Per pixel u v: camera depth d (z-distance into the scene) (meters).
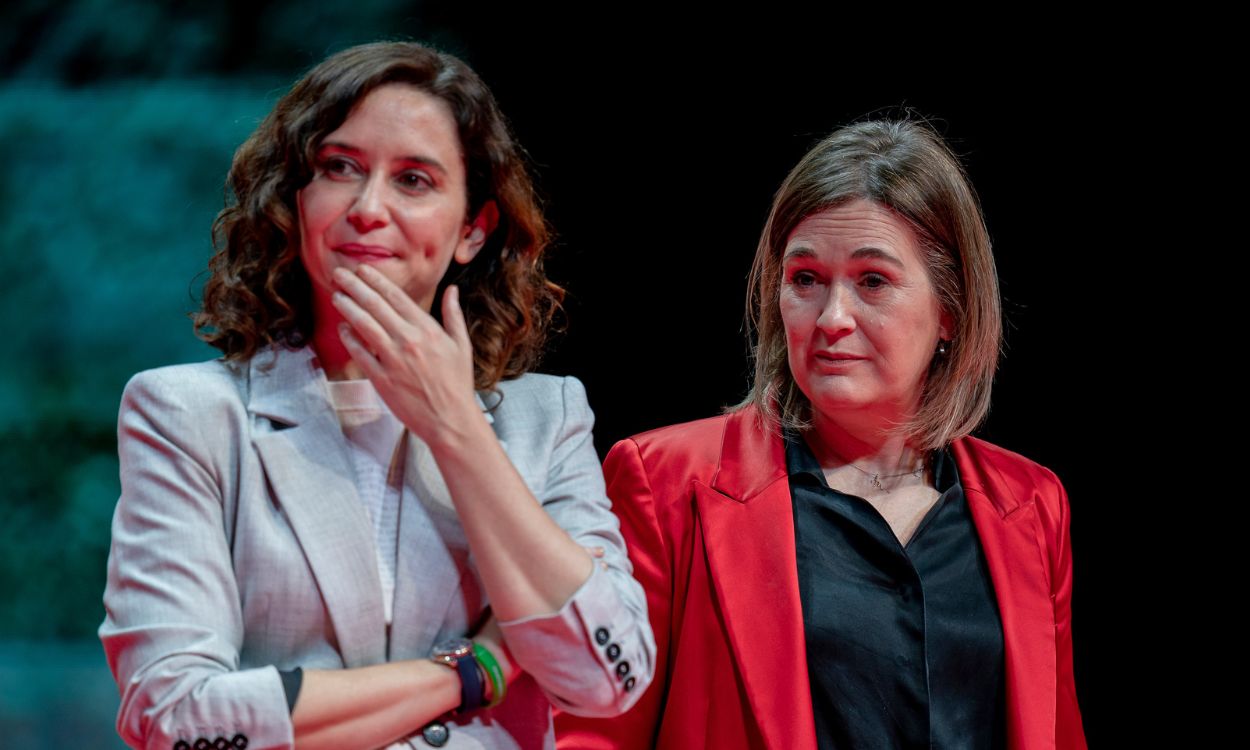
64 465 26.28
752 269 7.07
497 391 5.52
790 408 6.79
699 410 15.71
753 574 6.29
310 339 5.28
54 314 26.50
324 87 5.01
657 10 15.72
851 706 6.14
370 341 4.70
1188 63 13.28
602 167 16.12
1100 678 13.90
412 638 4.92
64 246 26.44
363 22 25.03
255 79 26.28
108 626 4.68
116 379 26.52
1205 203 13.35
